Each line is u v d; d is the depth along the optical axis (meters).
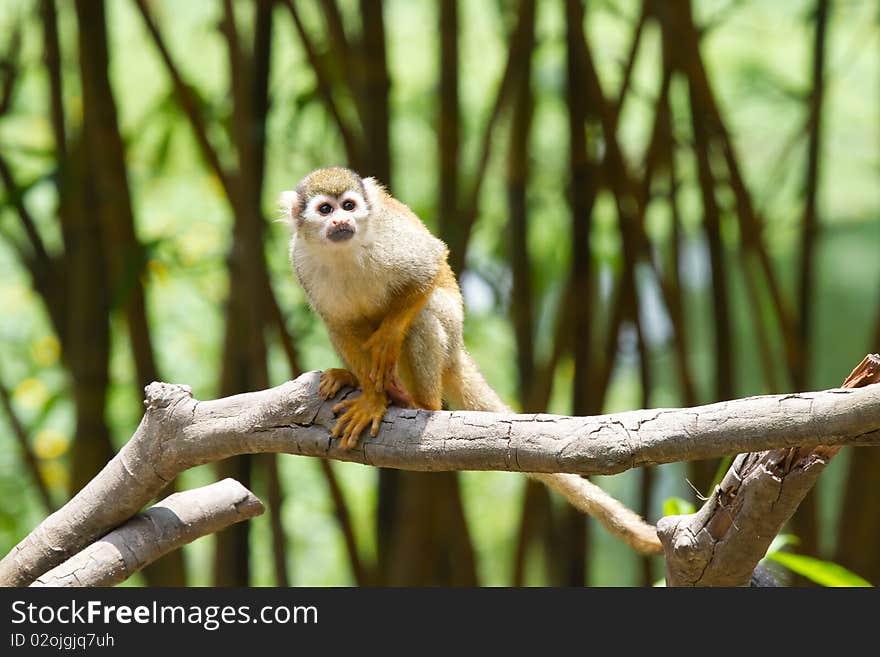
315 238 8.09
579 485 7.82
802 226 13.23
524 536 13.05
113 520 6.82
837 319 18.89
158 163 13.90
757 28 16.86
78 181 12.21
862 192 19.20
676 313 12.99
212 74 17.03
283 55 15.49
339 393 6.98
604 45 16.73
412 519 11.85
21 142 15.43
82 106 12.07
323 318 8.29
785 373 15.23
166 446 6.67
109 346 12.27
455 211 12.48
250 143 11.33
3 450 15.16
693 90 12.33
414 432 6.38
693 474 12.73
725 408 5.71
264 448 6.70
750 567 6.18
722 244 12.68
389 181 12.22
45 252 13.12
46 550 6.79
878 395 5.40
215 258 14.01
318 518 17.12
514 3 13.94
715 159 13.32
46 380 15.89
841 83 18.77
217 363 15.36
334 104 12.02
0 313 16.52
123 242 11.98
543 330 15.91
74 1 11.75
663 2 12.36
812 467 5.69
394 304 8.00
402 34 17.89
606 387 12.83
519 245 13.46
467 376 8.91
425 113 16.69
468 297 14.69
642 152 15.30
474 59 17.48
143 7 12.00
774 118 17.94
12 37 14.00
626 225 12.73
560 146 15.91
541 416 6.11
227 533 12.21
